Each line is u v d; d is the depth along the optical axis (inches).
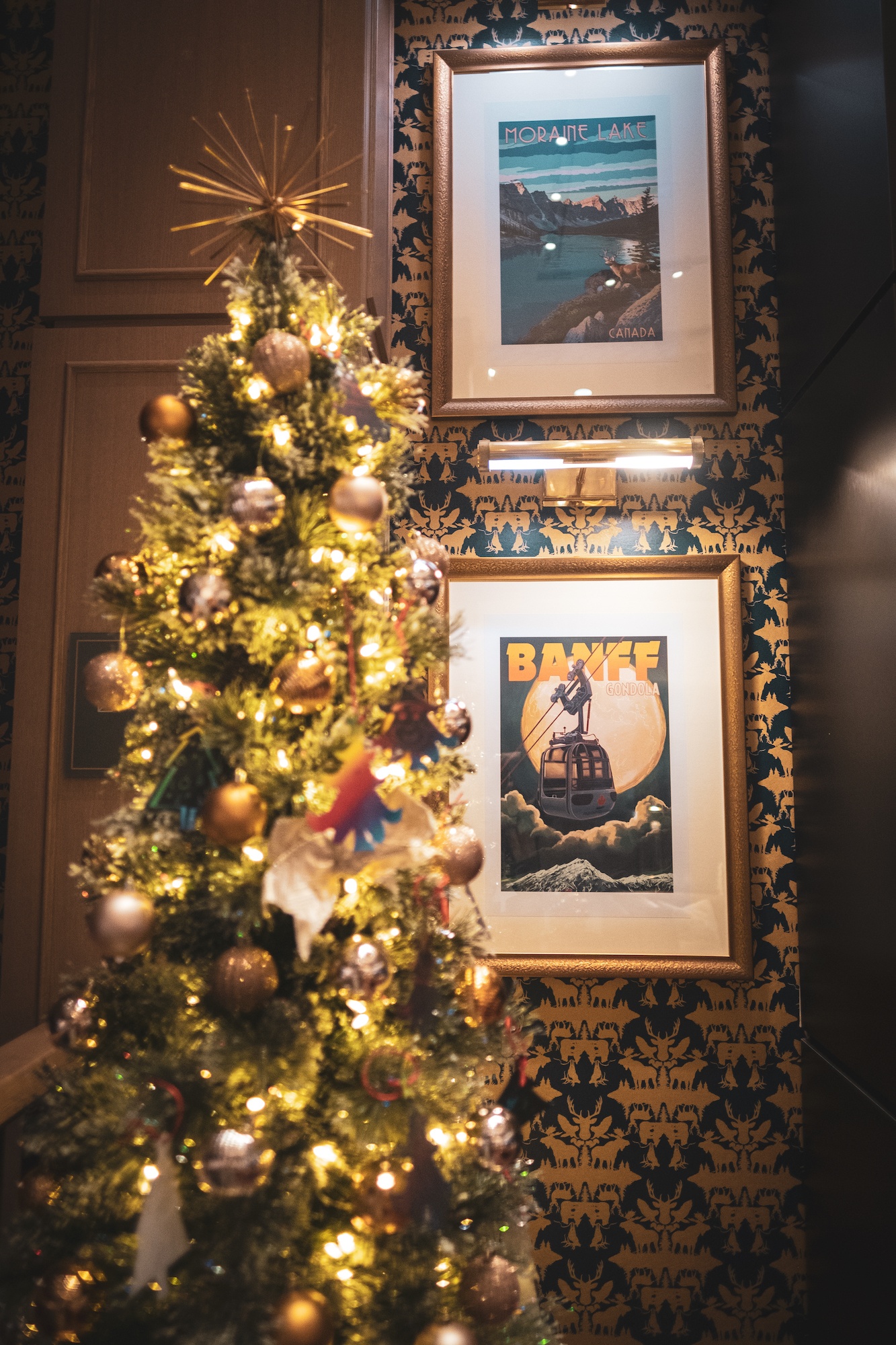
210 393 55.6
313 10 88.0
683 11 98.3
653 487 94.3
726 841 89.4
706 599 92.3
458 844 57.8
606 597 92.7
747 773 91.5
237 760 52.1
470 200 96.7
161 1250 45.9
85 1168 50.7
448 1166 53.5
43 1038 66.6
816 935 84.0
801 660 88.6
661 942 89.0
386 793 52.5
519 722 92.1
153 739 56.1
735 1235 86.1
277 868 49.3
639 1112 88.0
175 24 88.7
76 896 81.7
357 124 86.1
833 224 78.6
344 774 50.3
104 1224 50.6
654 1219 86.7
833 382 79.3
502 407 94.3
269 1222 46.3
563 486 91.6
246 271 57.3
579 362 94.7
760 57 97.7
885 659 68.4
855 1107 73.6
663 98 96.4
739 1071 88.0
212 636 53.7
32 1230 51.1
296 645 53.1
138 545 84.7
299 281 58.1
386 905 54.9
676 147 95.9
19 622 84.6
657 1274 86.0
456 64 97.7
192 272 85.6
